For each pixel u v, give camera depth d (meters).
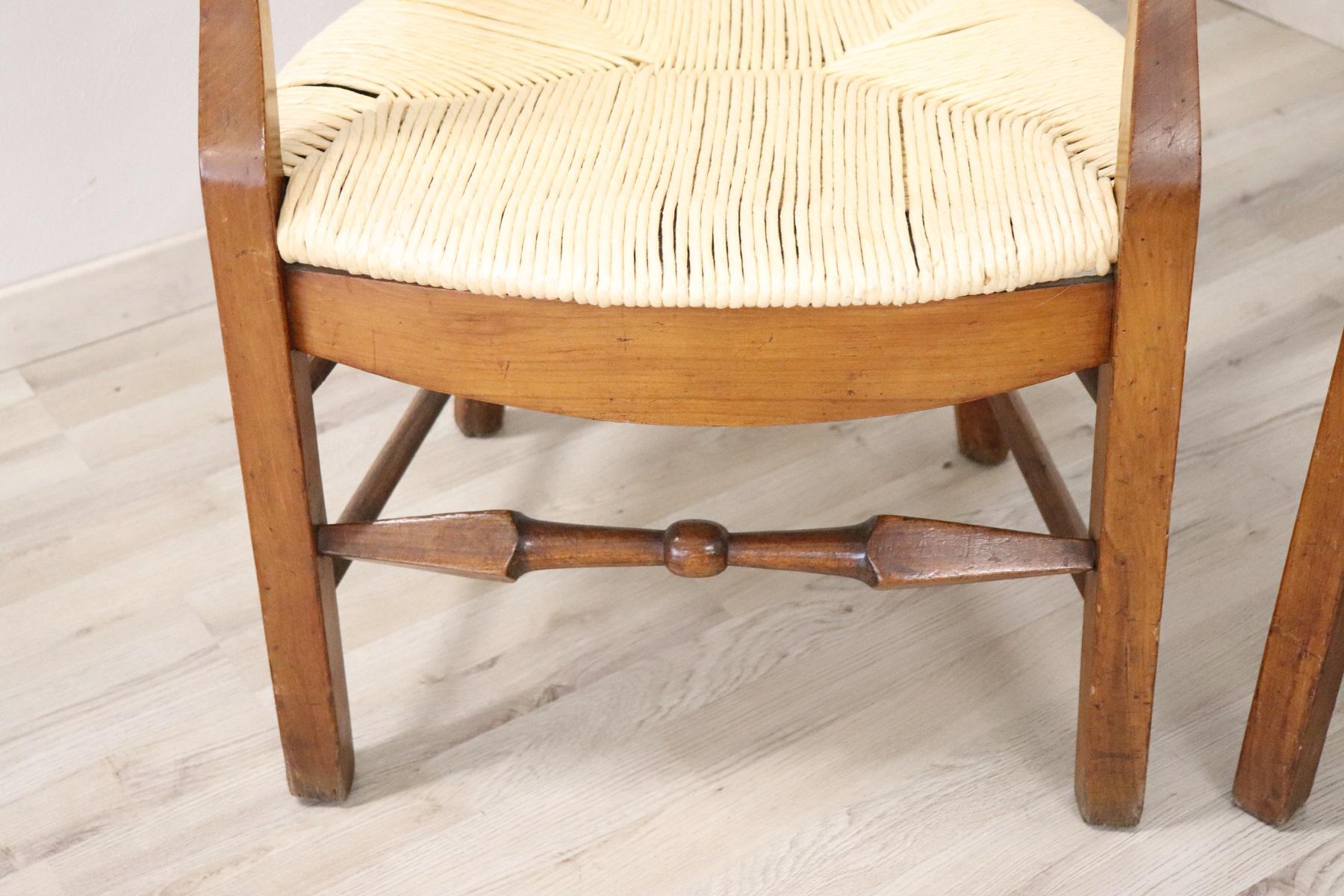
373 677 0.98
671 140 0.71
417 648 1.00
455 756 0.92
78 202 1.26
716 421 0.71
